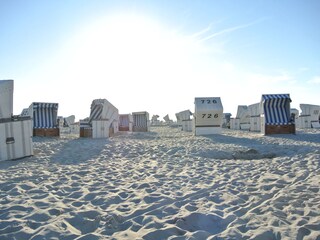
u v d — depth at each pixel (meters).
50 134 18.02
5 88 9.08
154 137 17.88
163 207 4.11
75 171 6.79
